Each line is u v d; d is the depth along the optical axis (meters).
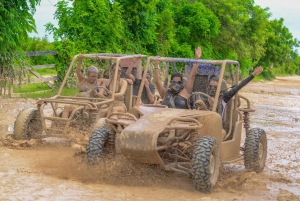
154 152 6.59
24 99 17.00
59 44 20.88
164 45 27.88
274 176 8.50
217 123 7.57
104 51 21.72
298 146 11.72
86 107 9.09
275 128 14.64
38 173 7.46
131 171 7.42
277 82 53.88
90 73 10.15
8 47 18.19
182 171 6.95
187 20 33.03
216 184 7.03
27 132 9.55
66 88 20.38
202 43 34.41
